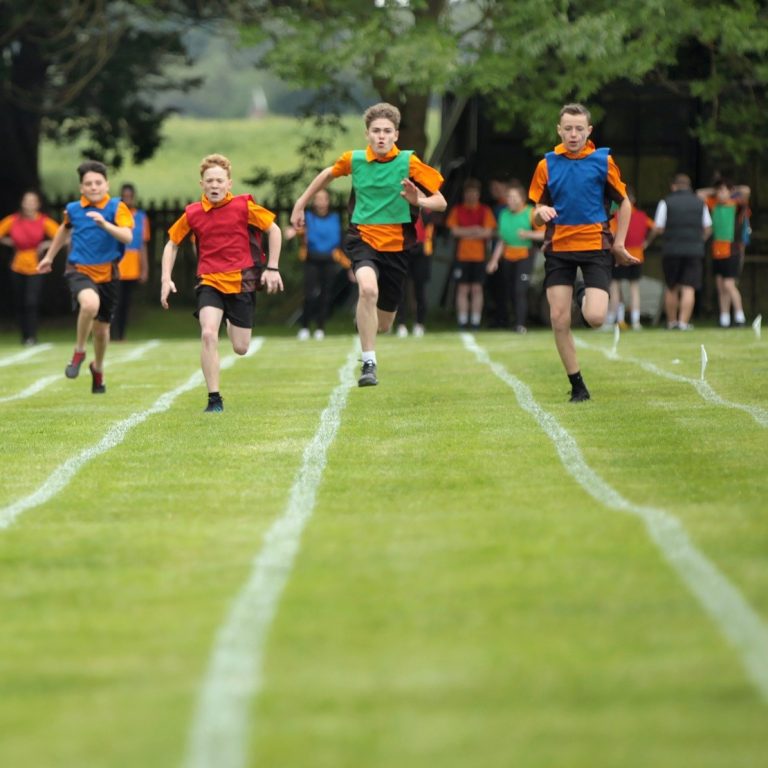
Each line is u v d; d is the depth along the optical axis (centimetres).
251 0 9081
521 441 3141
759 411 3519
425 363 5141
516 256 7344
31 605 1866
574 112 3659
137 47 10844
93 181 4350
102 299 4397
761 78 7825
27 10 9288
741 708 1384
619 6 7706
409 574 1948
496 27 7800
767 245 9025
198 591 1898
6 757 1316
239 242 3841
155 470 2917
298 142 19025
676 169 9069
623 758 1268
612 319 7519
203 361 3841
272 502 2536
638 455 2912
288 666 1555
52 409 4034
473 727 1354
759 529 2144
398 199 3884
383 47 7631
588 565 1958
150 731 1370
